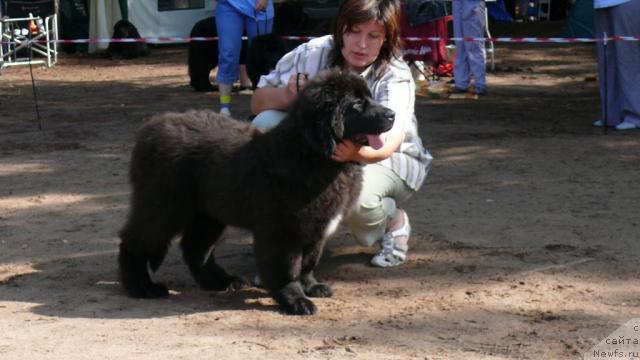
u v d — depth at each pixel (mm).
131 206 7270
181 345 6066
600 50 14469
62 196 11008
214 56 20312
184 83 22031
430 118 16188
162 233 7133
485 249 8531
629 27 13992
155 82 22391
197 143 6980
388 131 6590
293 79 7348
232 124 7129
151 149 7062
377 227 7750
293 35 21641
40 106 18703
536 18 35562
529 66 24234
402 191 7934
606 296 7125
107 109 18141
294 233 6609
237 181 6680
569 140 13883
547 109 17141
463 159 12688
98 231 9445
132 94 20312
